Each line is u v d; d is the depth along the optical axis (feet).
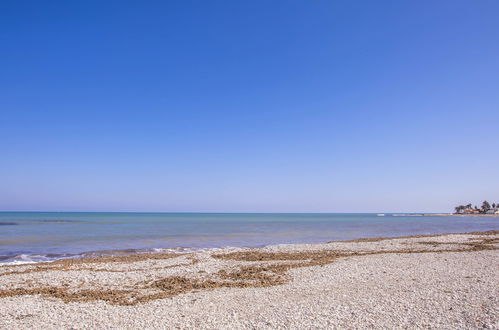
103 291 51.93
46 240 137.28
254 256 87.71
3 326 35.24
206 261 80.53
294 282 56.24
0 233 169.78
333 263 74.54
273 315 37.24
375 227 266.36
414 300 41.93
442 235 151.53
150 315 38.47
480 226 286.66
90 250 108.58
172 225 274.98
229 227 252.42
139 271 68.33
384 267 68.18
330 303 41.86
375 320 34.58
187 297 47.11
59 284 57.21
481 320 33.35
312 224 320.09
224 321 35.60
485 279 53.83
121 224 280.92
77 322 36.35
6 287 55.31
